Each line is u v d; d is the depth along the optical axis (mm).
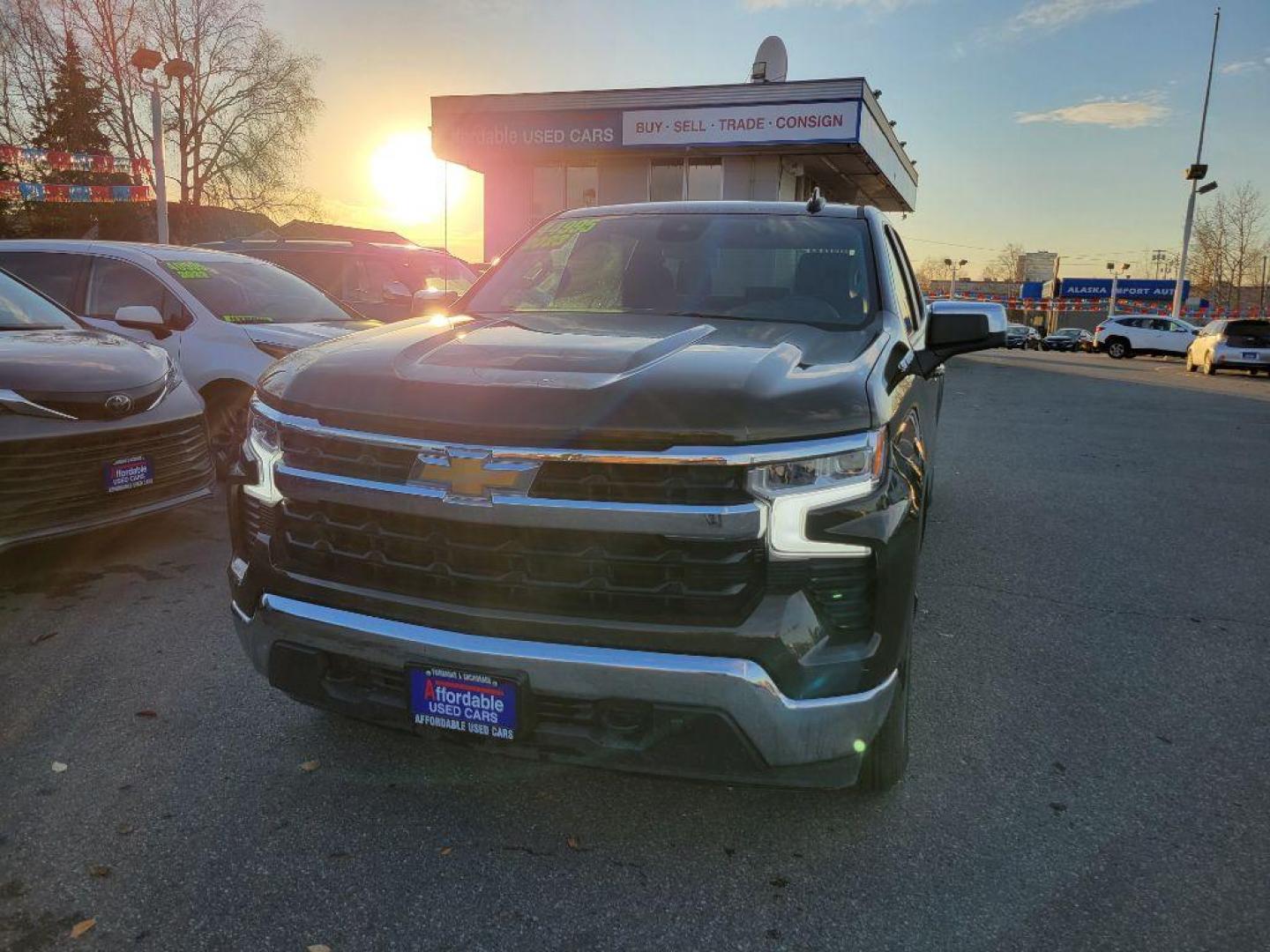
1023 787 2785
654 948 2061
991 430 10609
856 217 3689
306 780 2701
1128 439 10070
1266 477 7898
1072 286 72375
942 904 2234
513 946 2057
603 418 2039
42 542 4152
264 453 2449
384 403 2240
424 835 2457
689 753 2098
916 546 2305
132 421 4434
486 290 3611
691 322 3000
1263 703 3428
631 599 2074
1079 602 4543
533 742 2150
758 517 2014
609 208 3988
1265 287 63375
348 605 2285
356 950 2029
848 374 2309
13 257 6793
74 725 2992
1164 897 2275
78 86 36562
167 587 4332
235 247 10773
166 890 2209
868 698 2125
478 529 2131
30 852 2338
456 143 18375
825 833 2516
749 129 17047
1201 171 35344
